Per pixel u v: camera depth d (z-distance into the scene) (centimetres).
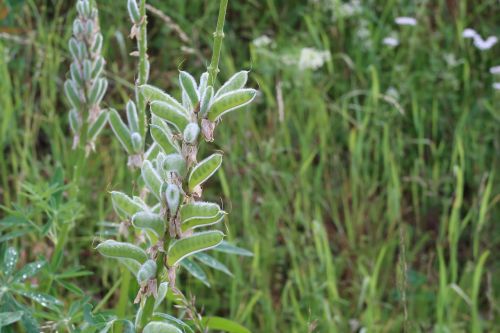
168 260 151
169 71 475
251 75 478
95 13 236
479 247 418
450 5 537
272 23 536
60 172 262
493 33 529
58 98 446
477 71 505
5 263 211
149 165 155
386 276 384
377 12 549
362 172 449
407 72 492
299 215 392
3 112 400
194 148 146
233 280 347
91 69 238
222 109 146
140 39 212
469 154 455
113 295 347
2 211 367
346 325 356
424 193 427
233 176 413
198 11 523
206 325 209
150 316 159
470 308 384
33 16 478
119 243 157
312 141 445
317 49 508
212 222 151
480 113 475
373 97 454
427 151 464
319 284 373
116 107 430
